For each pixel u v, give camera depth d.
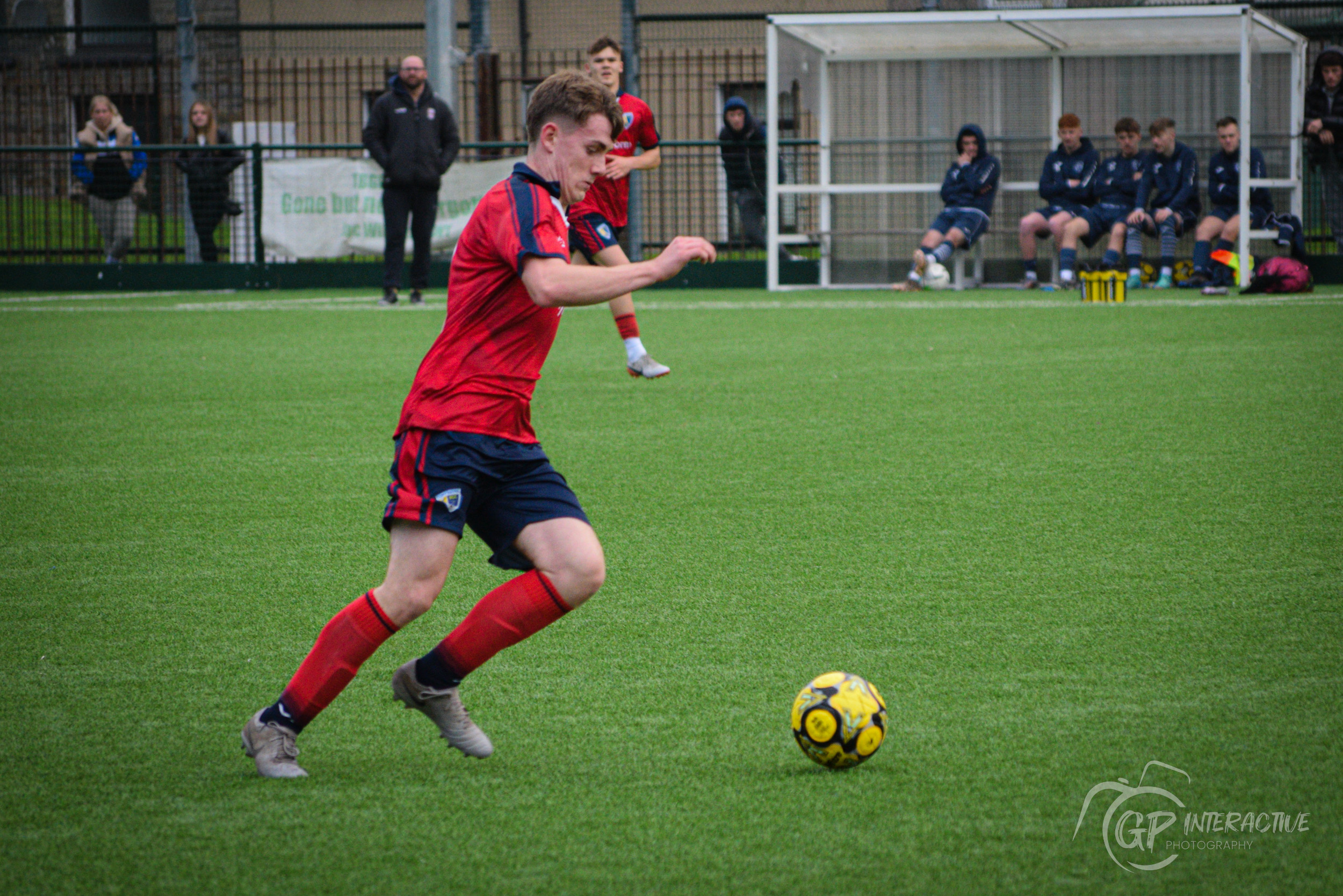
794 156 53.00
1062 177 48.09
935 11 46.94
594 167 9.50
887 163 50.94
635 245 53.81
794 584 13.91
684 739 10.04
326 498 17.95
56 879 7.97
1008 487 17.91
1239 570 14.04
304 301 47.88
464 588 14.17
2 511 17.34
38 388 27.47
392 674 11.71
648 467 19.52
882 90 50.66
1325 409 22.77
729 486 18.25
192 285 53.88
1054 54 49.34
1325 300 41.31
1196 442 20.39
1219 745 9.70
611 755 9.77
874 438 21.33
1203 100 48.94
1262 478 18.03
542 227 9.19
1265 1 51.22
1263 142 48.69
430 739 10.21
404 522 9.40
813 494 17.77
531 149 9.61
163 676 11.60
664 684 11.20
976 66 50.03
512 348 9.45
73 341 35.62
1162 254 46.94
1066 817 8.59
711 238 57.06
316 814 8.86
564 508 9.64
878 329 36.34
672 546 15.42
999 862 8.02
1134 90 49.38
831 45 50.50
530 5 70.88
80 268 54.41
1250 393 24.48
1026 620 12.62
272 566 14.88
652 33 69.50
